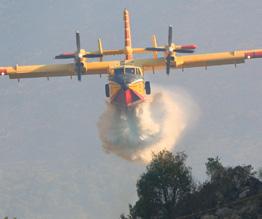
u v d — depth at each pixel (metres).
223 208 156.88
